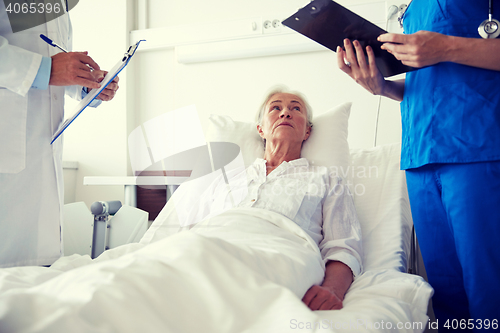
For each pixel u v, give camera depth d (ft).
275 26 6.61
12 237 3.12
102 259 2.89
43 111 3.38
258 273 1.88
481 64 2.77
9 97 3.09
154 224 4.31
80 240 5.09
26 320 1.29
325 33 3.32
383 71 3.56
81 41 7.75
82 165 7.75
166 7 7.63
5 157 3.05
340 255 3.16
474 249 2.78
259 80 6.88
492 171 2.76
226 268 1.73
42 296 1.40
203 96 7.22
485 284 2.74
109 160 7.58
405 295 2.68
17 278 1.98
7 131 3.07
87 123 7.71
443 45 2.78
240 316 1.55
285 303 1.57
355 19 2.92
